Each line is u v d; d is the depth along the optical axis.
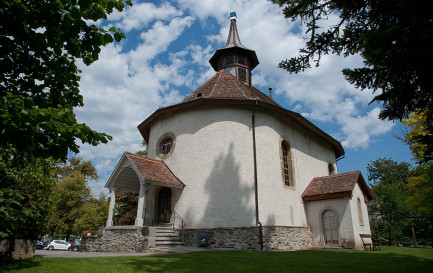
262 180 14.93
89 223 32.88
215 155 15.33
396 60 4.31
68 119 4.76
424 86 4.96
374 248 14.42
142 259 9.28
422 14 3.72
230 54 22.23
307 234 16.23
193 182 15.30
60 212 31.53
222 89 17.53
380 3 4.94
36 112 4.38
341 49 7.15
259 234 13.57
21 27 4.92
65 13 4.73
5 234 7.79
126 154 14.99
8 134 4.61
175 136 16.70
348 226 15.40
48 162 8.97
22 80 5.61
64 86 5.90
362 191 18.00
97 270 7.30
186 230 14.52
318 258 9.92
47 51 5.41
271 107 16.17
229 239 13.84
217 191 14.75
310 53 7.56
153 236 12.88
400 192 32.22
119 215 28.73
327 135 20.83
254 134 15.57
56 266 7.53
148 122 18.59
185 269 7.61
